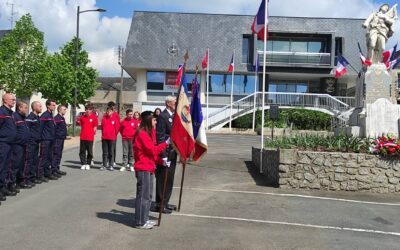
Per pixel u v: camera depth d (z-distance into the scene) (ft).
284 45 147.43
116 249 21.27
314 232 26.37
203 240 23.48
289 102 130.72
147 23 151.74
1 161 31.35
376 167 40.65
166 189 29.30
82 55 143.84
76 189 36.27
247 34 149.18
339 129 68.44
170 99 30.32
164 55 147.23
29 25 101.50
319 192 39.55
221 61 146.10
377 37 62.90
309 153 40.57
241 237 24.41
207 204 32.71
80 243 21.97
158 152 25.38
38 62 102.22
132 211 29.27
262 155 49.47
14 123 32.27
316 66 141.69
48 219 26.32
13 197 32.48
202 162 56.59
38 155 38.70
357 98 66.85
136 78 153.58
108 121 48.44
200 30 151.43
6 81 98.32
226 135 113.80
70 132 111.04
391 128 57.41
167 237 23.70
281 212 31.24
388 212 32.96
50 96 109.29
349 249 23.27
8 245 21.24
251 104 130.62
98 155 63.67
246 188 40.04
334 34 142.61
